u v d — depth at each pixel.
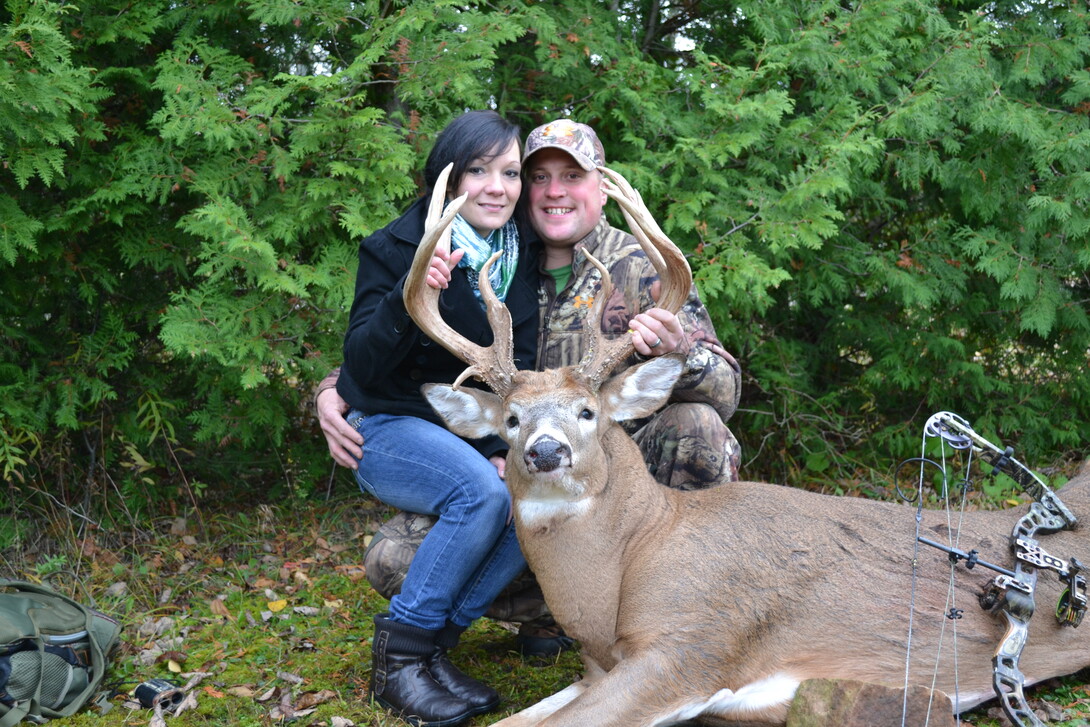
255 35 6.66
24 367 6.45
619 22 7.14
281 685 4.30
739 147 6.21
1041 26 7.53
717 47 7.66
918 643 3.78
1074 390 7.80
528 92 7.09
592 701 3.50
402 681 3.98
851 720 3.34
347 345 4.24
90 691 4.15
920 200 8.15
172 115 5.63
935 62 6.93
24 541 5.96
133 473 6.50
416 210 4.43
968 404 7.84
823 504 4.03
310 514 6.78
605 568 3.79
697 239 6.65
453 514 4.02
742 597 3.69
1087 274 7.68
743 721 3.76
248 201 6.09
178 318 5.74
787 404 7.42
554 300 4.71
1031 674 3.92
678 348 4.11
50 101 5.24
